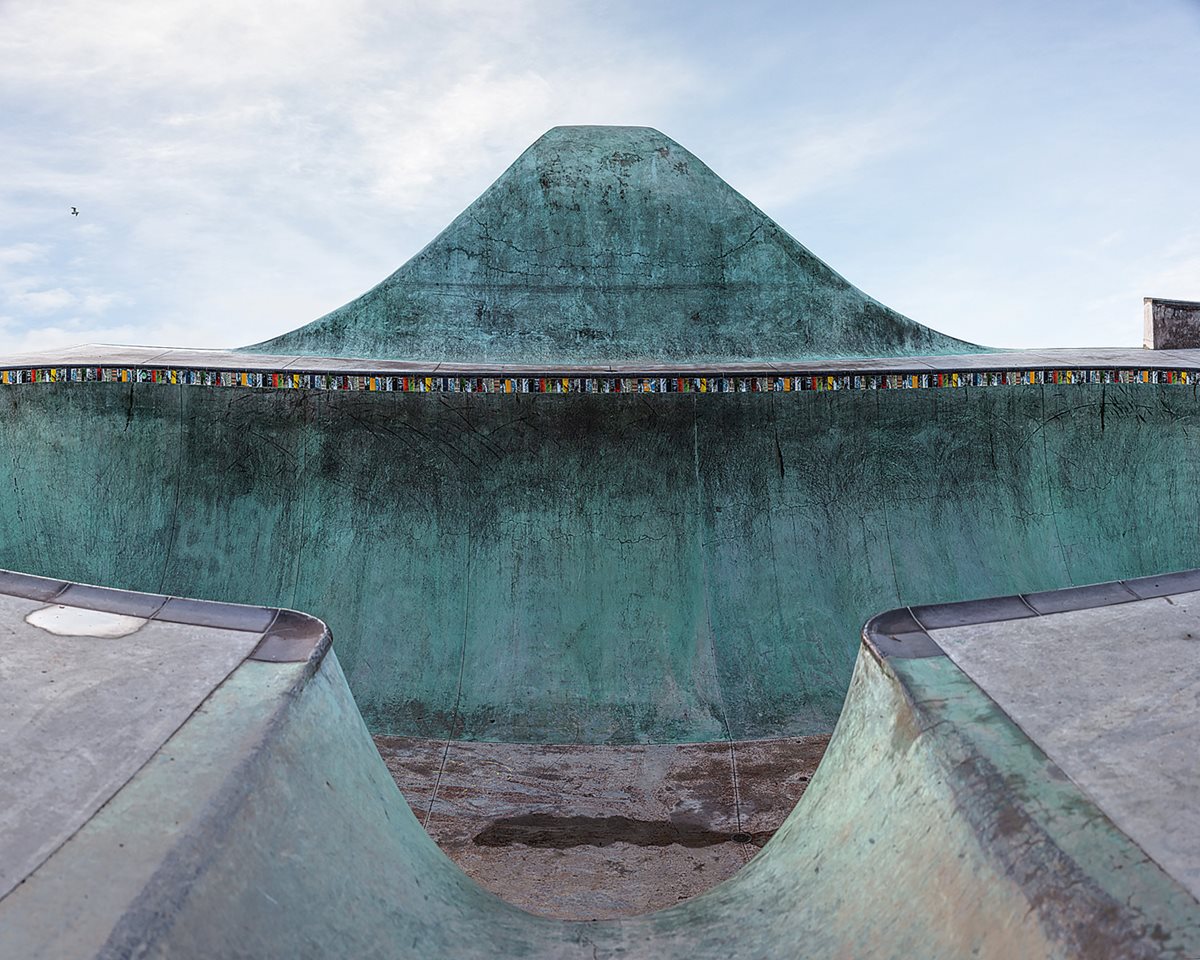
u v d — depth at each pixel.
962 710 3.69
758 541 9.27
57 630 4.30
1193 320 12.98
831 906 3.62
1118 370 9.88
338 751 4.03
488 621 8.73
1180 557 9.71
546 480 9.27
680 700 8.15
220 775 3.25
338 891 3.41
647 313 12.56
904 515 9.52
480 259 12.62
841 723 4.46
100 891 2.66
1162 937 2.43
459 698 8.16
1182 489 9.88
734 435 9.47
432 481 9.20
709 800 6.67
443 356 12.05
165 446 9.19
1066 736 3.42
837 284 12.90
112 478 9.16
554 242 12.79
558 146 13.30
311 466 9.19
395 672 8.35
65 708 3.62
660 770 7.17
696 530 9.24
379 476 9.17
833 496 9.50
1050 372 9.84
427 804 6.57
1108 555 9.62
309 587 8.82
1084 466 9.85
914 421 9.68
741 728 7.87
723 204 13.16
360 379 9.16
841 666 8.55
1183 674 3.77
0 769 3.18
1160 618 4.32
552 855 5.88
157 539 9.02
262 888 3.06
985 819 3.15
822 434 9.58
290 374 9.17
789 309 12.73
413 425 9.22
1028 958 2.69
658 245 12.91
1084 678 3.82
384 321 12.22
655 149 13.46
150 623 4.45
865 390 9.62
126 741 3.43
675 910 4.29
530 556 9.08
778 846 4.36
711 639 8.66
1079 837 2.89
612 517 9.25
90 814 3.00
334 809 3.72
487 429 9.27
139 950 2.50
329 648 4.40
